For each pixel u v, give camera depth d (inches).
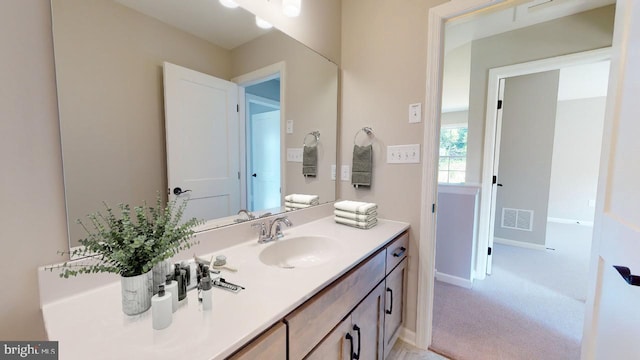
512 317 76.5
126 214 28.0
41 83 29.3
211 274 34.8
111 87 35.1
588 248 137.9
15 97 27.7
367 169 68.7
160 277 29.2
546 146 130.3
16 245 28.0
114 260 25.9
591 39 82.3
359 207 61.1
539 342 65.8
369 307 46.8
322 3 66.9
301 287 32.4
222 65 48.5
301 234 55.4
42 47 29.2
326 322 35.2
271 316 26.5
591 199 195.0
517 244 141.6
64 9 30.7
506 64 96.0
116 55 35.4
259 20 53.0
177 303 27.6
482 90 101.3
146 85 38.8
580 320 75.0
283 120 60.2
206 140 46.8
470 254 94.7
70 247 31.4
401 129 63.7
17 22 27.6
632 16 30.3
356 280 42.1
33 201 29.0
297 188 64.4
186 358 21.0
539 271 109.0
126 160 36.8
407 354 61.4
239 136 52.2
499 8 52.6
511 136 138.4
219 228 45.7
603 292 34.8
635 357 26.6
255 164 55.4
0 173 27.0
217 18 47.1
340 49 73.2
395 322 59.8
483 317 76.5
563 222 201.6
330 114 71.7
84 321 25.8
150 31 38.9
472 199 93.6
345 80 73.2
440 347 63.9
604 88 167.5
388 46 64.7
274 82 57.7
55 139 30.4
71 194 31.6
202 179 46.4
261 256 45.5
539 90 129.5
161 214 32.6
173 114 42.1
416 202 62.6
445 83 163.0
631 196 28.6
